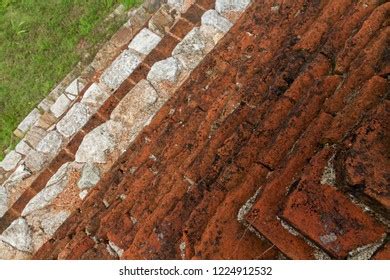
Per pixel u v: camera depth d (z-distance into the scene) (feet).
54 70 21.91
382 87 6.30
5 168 19.30
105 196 10.75
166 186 8.91
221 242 6.54
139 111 14.78
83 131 15.53
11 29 22.79
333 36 8.06
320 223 5.56
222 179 7.45
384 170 5.25
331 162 5.79
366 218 5.47
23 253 13.70
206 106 10.42
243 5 15.84
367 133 5.50
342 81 7.12
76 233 10.27
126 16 21.94
